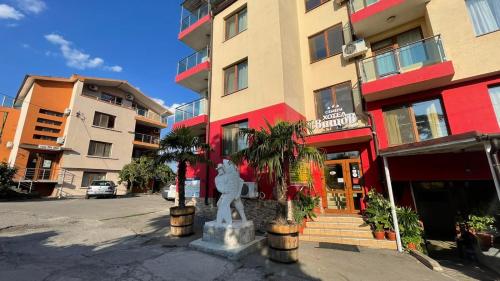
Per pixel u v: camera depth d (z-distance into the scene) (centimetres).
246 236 601
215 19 1280
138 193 2586
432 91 777
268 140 573
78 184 2098
